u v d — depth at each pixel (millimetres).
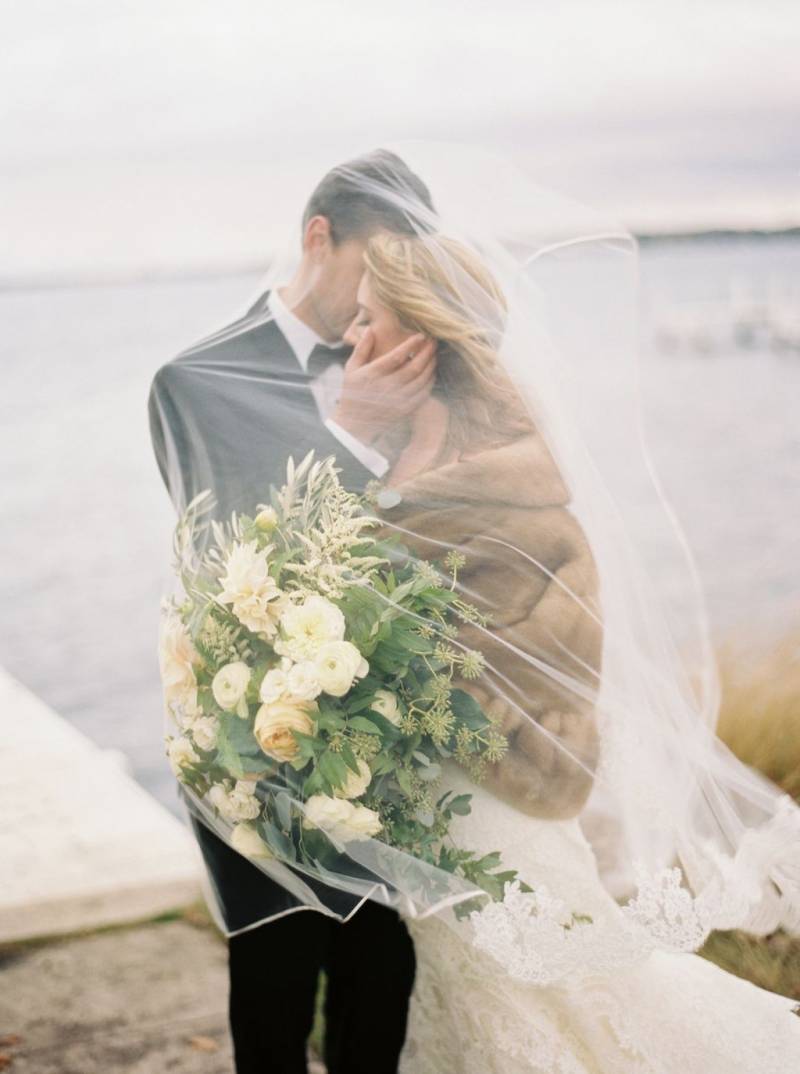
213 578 1891
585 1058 1906
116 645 7391
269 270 2057
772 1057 1910
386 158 1998
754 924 1923
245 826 1901
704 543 6914
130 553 8922
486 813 1852
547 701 1867
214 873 2049
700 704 2105
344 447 1889
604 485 1988
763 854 1920
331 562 1827
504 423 1929
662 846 1889
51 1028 3023
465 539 1860
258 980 2053
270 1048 2066
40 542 9305
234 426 1909
